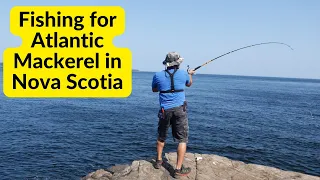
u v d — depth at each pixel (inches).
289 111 1659.7
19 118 1074.7
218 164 267.6
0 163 572.4
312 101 2374.5
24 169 548.4
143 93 2650.1
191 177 236.5
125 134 881.5
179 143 230.2
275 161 689.6
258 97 2608.3
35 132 852.6
